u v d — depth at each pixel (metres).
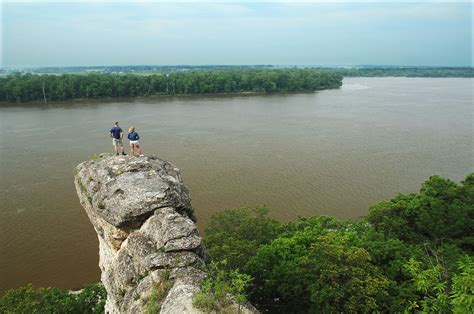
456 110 134.12
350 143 84.88
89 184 22.36
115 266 20.08
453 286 14.69
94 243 43.38
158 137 90.94
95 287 30.94
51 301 28.91
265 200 53.78
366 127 103.19
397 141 86.56
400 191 57.09
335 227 35.78
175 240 18.11
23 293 29.88
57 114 127.00
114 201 19.86
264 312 26.09
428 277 17.19
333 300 21.88
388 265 26.20
